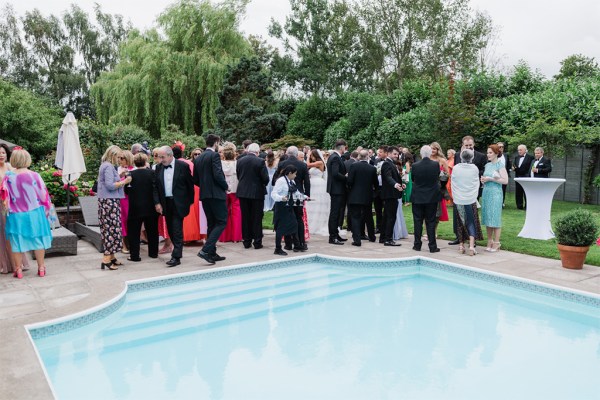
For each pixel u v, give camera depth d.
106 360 3.89
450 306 5.33
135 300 5.35
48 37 44.59
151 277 5.70
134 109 23.06
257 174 7.43
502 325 4.73
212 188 6.29
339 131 23.58
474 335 4.46
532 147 12.96
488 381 3.52
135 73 23.84
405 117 18.80
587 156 14.49
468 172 6.91
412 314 5.05
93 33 45.75
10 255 5.96
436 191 7.14
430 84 21.38
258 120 22.81
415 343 4.27
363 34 29.27
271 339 4.35
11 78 42.62
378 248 7.63
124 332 4.48
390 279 6.41
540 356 3.99
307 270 6.75
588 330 4.59
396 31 28.69
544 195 8.05
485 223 7.18
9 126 21.30
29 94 25.70
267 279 6.31
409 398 3.27
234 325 4.71
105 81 25.14
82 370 3.69
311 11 28.95
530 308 5.27
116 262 6.25
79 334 4.38
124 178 6.55
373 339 4.36
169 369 3.72
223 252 7.32
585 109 14.29
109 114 24.50
